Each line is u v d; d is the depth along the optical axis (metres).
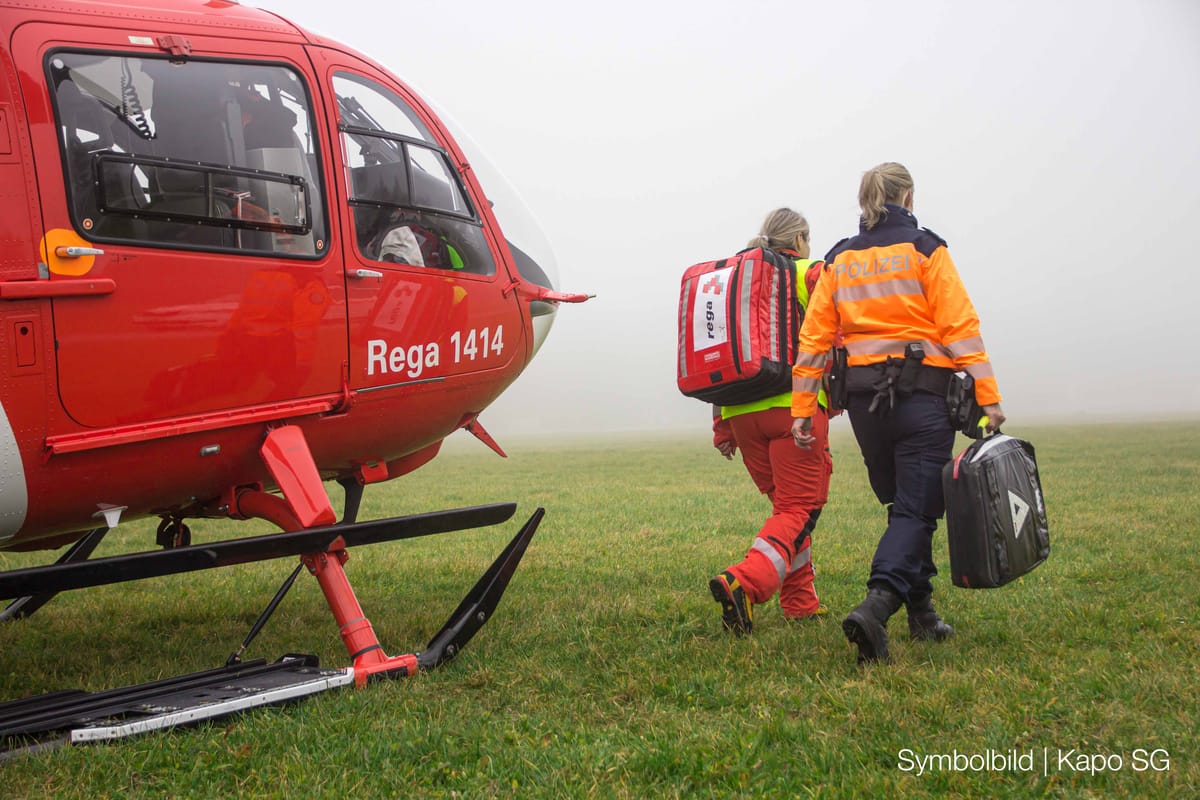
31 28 2.86
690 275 4.14
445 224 3.98
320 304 3.41
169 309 3.02
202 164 3.15
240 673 3.24
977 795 2.33
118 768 2.53
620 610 4.43
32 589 2.56
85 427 2.90
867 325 3.54
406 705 3.03
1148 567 5.14
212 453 3.26
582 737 2.74
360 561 6.43
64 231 2.81
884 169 3.64
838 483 11.14
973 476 3.29
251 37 3.40
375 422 3.73
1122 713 2.79
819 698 3.01
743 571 3.85
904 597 3.45
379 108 3.82
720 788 2.39
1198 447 17.17
